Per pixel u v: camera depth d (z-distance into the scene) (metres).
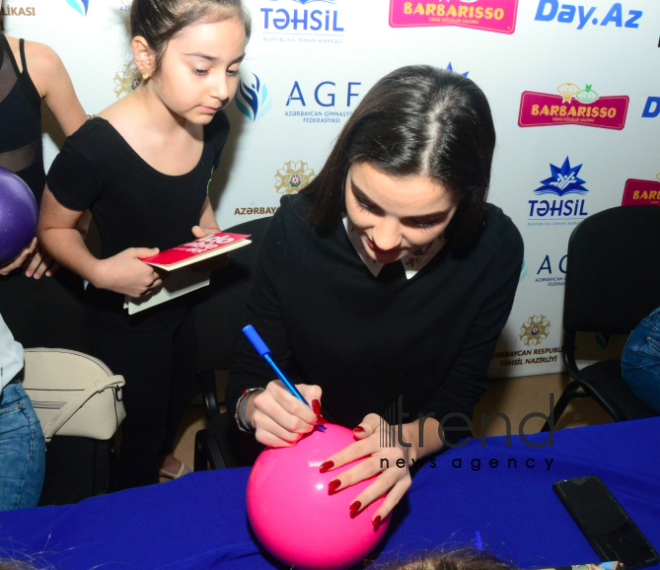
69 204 1.12
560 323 2.25
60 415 1.14
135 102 1.11
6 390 0.99
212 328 1.30
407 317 0.87
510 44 1.79
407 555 0.63
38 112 1.27
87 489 1.11
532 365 2.30
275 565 0.66
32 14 1.49
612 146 2.01
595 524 0.71
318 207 0.80
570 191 2.04
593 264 1.50
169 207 1.20
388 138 0.57
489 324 0.91
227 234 1.16
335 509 0.58
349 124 0.69
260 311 0.93
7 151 1.24
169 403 1.51
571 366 1.56
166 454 1.65
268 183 1.82
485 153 0.63
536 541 0.70
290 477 0.60
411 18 1.69
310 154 1.81
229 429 1.27
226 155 1.75
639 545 0.68
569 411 2.11
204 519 0.71
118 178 1.11
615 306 1.53
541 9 1.76
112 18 1.53
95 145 1.07
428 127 0.57
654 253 1.51
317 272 0.85
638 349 1.38
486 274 0.86
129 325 1.27
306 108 1.74
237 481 0.77
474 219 0.75
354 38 1.69
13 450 0.96
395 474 0.63
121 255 1.13
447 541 0.68
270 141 1.76
